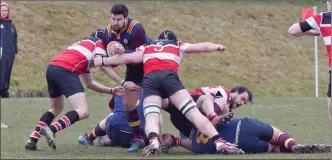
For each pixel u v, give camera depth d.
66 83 19.69
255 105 44.53
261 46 75.12
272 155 17.62
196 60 67.88
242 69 68.94
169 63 18.67
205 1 82.81
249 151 18.66
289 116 35.12
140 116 19.86
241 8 82.56
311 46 78.94
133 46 19.70
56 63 19.84
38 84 56.88
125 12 19.42
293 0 88.06
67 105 41.59
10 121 31.97
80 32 67.00
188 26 74.38
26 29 64.50
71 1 72.38
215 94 19.77
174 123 20.08
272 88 66.44
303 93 66.44
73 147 21.34
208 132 18.09
